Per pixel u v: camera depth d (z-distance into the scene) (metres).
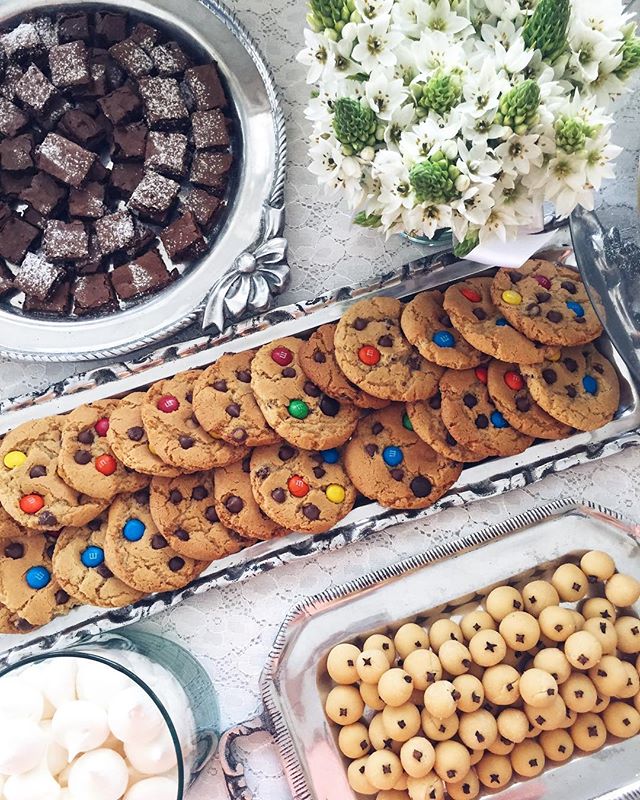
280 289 0.56
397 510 0.54
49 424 0.54
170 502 0.53
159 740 0.47
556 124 0.37
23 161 0.57
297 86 0.58
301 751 0.52
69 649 0.51
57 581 0.53
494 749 0.51
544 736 0.51
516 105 0.36
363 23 0.38
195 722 0.52
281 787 0.54
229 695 0.55
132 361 0.55
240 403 0.52
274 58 0.58
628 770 0.52
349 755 0.51
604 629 0.51
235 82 0.57
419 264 0.55
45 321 0.57
